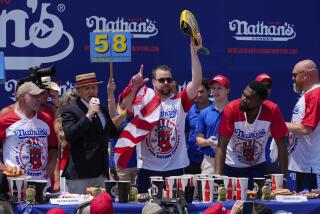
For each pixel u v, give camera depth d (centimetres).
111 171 957
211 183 735
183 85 1048
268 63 1075
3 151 789
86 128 771
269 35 1073
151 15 1040
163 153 819
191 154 980
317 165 875
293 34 1084
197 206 711
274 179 774
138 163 831
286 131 832
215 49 1059
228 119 824
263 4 1071
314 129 870
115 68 1032
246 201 688
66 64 1023
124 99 827
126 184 722
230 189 748
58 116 852
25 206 696
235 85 1066
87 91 796
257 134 827
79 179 788
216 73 1060
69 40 1023
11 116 782
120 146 813
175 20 1045
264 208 672
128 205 704
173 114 821
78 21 1023
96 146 791
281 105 1080
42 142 789
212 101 1039
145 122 809
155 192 734
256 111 821
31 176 783
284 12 1079
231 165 840
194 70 806
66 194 742
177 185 738
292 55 1081
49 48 1019
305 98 870
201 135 951
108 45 820
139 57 1039
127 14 1035
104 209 550
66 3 1020
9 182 717
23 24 1011
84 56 1027
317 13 1086
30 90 779
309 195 763
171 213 592
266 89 808
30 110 783
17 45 1010
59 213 568
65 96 855
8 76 1008
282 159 832
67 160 801
